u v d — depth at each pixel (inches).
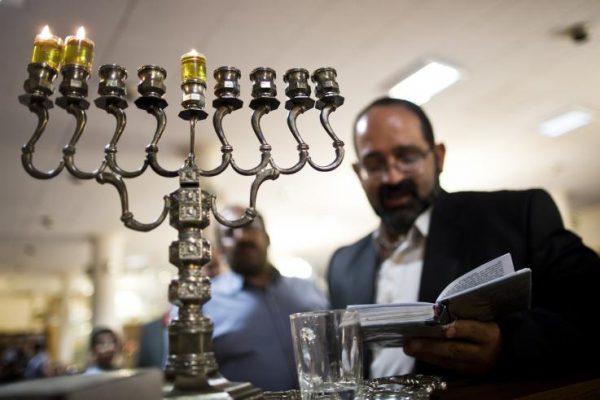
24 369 209.5
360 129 48.0
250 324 60.7
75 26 95.2
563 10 104.2
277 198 238.7
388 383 27.7
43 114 25.3
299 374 24.2
